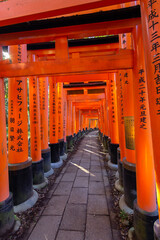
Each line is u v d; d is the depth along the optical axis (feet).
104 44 13.09
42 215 8.52
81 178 14.03
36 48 12.68
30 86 12.19
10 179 8.85
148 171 6.07
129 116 8.45
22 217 8.23
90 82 24.07
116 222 7.86
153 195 6.08
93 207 9.25
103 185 12.42
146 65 4.36
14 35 7.14
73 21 6.29
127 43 9.33
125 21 6.33
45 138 14.90
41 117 14.71
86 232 7.21
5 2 5.13
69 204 9.62
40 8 4.82
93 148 29.71
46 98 14.97
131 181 8.21
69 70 6.51
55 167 16.78
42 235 7.06
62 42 7.01
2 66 7.06
